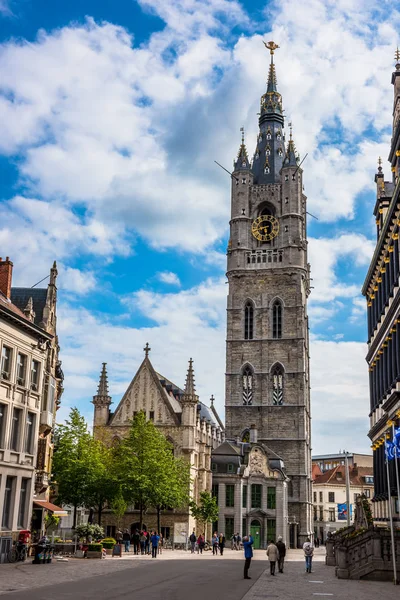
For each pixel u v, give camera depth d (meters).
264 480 118.44
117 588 31.17
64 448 77.19
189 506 101.56
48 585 31.91
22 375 52.97
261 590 32.53
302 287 137.75
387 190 60.25
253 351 134.25
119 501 79.38
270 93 157.75
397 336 47.38
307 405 138.38
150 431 87.19
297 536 123.38
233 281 139.12
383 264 54.50
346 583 37.62
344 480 170.50
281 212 142.25
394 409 46.84
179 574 41.66
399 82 55.56
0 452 48.94
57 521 71.88
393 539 37.84
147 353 111.25
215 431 138.00
